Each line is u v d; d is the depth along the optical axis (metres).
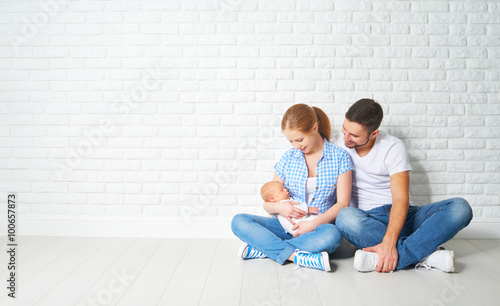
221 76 2.44
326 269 1.88
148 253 2.17
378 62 2.42
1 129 2.49
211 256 2.13
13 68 2.48
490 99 2.44
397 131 2.44
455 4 2.42
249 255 2.07
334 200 2.18
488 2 2.42
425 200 2.45
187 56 2.44
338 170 2.09
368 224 1.95
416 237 1.89
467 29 2.42
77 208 2.50
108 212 2.49
